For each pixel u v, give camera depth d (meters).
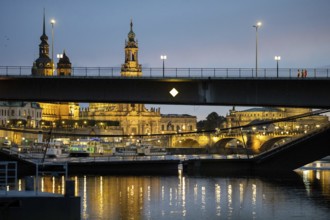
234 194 117.50
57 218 62.94
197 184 136.12
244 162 179.12
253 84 119.62
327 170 191.00
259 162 176.88
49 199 62.84
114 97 120.94
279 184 137.75
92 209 94.06
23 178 139.12
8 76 118.94
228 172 176.50
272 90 119.50
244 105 120.69
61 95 120.81
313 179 151.75
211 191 122.25
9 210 62.19
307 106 119.75
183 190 123.44
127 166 173.62
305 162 176.00
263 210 97.00
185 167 178.25
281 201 107.50
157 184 134.88
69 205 63.06
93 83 120.75
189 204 102.69
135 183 136.38
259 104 119.88
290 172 177.00
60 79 120.06
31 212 62.44
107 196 110.56
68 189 64.12
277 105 119.69
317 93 118.94
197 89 120.44
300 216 91.62
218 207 99.88
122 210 94.12
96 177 151.75
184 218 88.81
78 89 120.94
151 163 176.12
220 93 120.31
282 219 89.12
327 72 117.94
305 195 116.38
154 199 108.06
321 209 98.38
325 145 171.50
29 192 67.50
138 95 120.88
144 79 119.75
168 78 119.62
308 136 169.00
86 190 119.69
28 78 119.50
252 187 130.62
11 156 153.12
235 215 92.12
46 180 137.50
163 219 87.50
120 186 128.88
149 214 91.38
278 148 175.12
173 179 149.38
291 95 119.38
